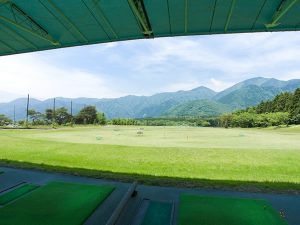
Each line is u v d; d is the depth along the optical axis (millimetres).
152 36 6207
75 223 4113
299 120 54906
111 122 85750
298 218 4367
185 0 4695
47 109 69500
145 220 4301
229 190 5859
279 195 5520
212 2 4727
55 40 6453
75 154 11258
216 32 5863
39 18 5547
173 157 10844
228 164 9398
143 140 21188
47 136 22703
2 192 5617
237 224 4121
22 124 55312
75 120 74750
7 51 7449
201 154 11711
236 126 71812
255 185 6316
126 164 9133
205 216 4406
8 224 4066
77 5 5012
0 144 14547
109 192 5594
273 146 16281
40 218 4289
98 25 5809
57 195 5383
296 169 8609
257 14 5062
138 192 5691
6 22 5812
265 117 60219
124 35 6289
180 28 5812
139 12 5078
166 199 5266
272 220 4262
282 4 4621
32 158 9859
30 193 5516
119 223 4195
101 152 12047
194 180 6801
